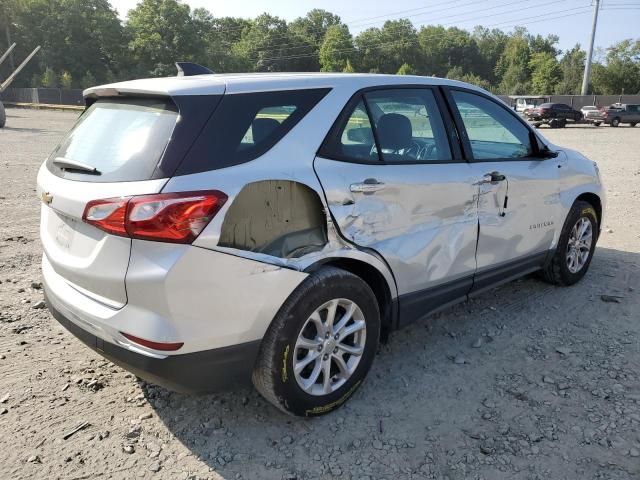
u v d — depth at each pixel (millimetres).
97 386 3359
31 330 4086
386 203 3201
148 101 2844
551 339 3994
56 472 2639
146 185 2480
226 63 95438
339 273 2969
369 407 3197
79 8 81188
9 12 79812
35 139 18719
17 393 3270
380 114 3346
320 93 3090
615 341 3951
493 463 2719
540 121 37594
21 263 5520
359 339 3168
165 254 2461
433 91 3738
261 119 2836
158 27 83438
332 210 2945
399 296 3393
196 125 2637
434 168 3514
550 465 2695
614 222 7551
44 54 79188
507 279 4289
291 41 110812
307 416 3014
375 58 111625
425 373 3561
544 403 3201
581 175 4871
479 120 3992
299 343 2873
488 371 3570
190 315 2533
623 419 3031
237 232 2623
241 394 3326
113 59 84188
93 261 2639
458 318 4375
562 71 86312
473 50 124750
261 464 2725
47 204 2908
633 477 2609
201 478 2627
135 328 2525
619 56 79562
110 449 2812
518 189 4117
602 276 5309
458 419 3070
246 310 2672
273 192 2742
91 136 2955
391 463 2729
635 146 20875
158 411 3141
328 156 3010
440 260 3576
